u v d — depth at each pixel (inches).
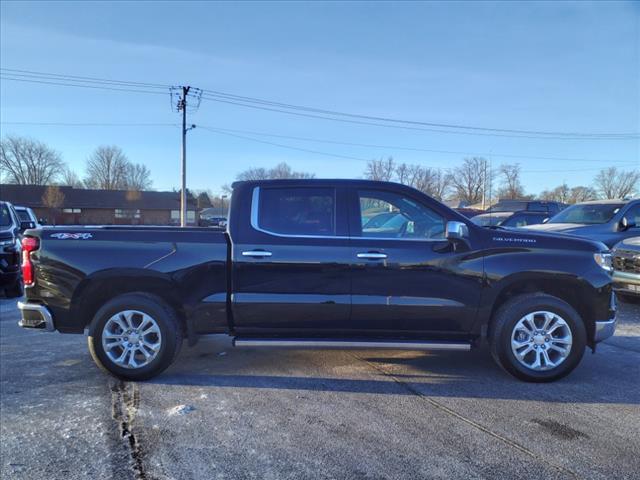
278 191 180.2
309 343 173.3
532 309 171.9
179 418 144.9
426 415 146.9
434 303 171.9
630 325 271.7
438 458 121.4
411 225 178.9
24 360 202.7
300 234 175.3
